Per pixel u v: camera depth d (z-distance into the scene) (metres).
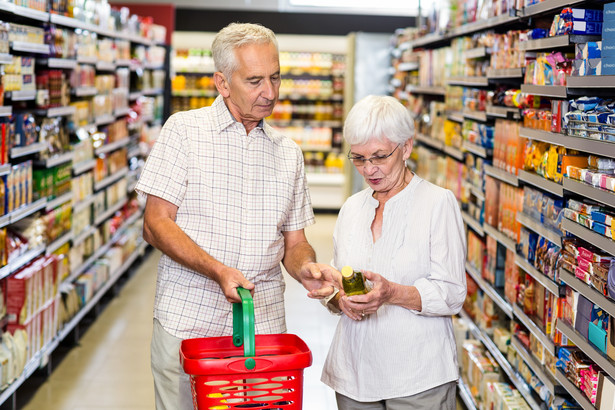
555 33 3.11
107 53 7.33
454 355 2.64
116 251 7.57
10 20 5.05
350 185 11.90
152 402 4.83
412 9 12.94
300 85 13.03
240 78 2.55
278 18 11.97
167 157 2.65
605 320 2.58
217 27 11.95
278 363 2.21
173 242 2.55
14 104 5.01
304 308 7.20
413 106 8.01
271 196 2.73
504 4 4.16
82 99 6.61
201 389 2.20
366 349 2.61
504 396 3.79
